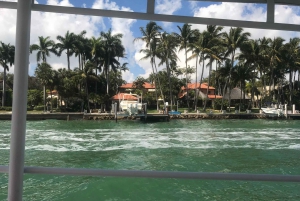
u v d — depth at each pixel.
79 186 9.09
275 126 29.61
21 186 1.43
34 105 39.34
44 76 37.22
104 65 49.34
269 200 7.95
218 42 42.81
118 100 43.62
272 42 43.38
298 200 7.89
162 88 50.09
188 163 13.63
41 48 44.09
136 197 8.32
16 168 1.42
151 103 50.34
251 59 43.53
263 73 48.94
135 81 53.88
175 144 18.89
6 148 15.89
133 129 27.03
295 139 21.09
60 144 18.62
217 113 39.56
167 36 43.56
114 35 48.41
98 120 34.44
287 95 51.00
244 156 15.09
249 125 30.52
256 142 19.78
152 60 44.69
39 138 20.84
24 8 1.43
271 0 1.66
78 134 23.31
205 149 17.12
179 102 51.94
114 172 1.51
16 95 1.40
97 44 46.66
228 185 9.01
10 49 38.25
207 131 25.69
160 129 27.03
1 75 43.81
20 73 1.40
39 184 9.22
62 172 1.50
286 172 12.14
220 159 14.40
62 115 34.38
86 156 15.14
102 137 21.84
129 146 18.12
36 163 13.61
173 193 8.58
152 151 16.52
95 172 1.51
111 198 8.34
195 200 8.12
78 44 46.25
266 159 14.42
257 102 53.25
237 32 42.34
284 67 45.47
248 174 1.54
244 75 43.25
